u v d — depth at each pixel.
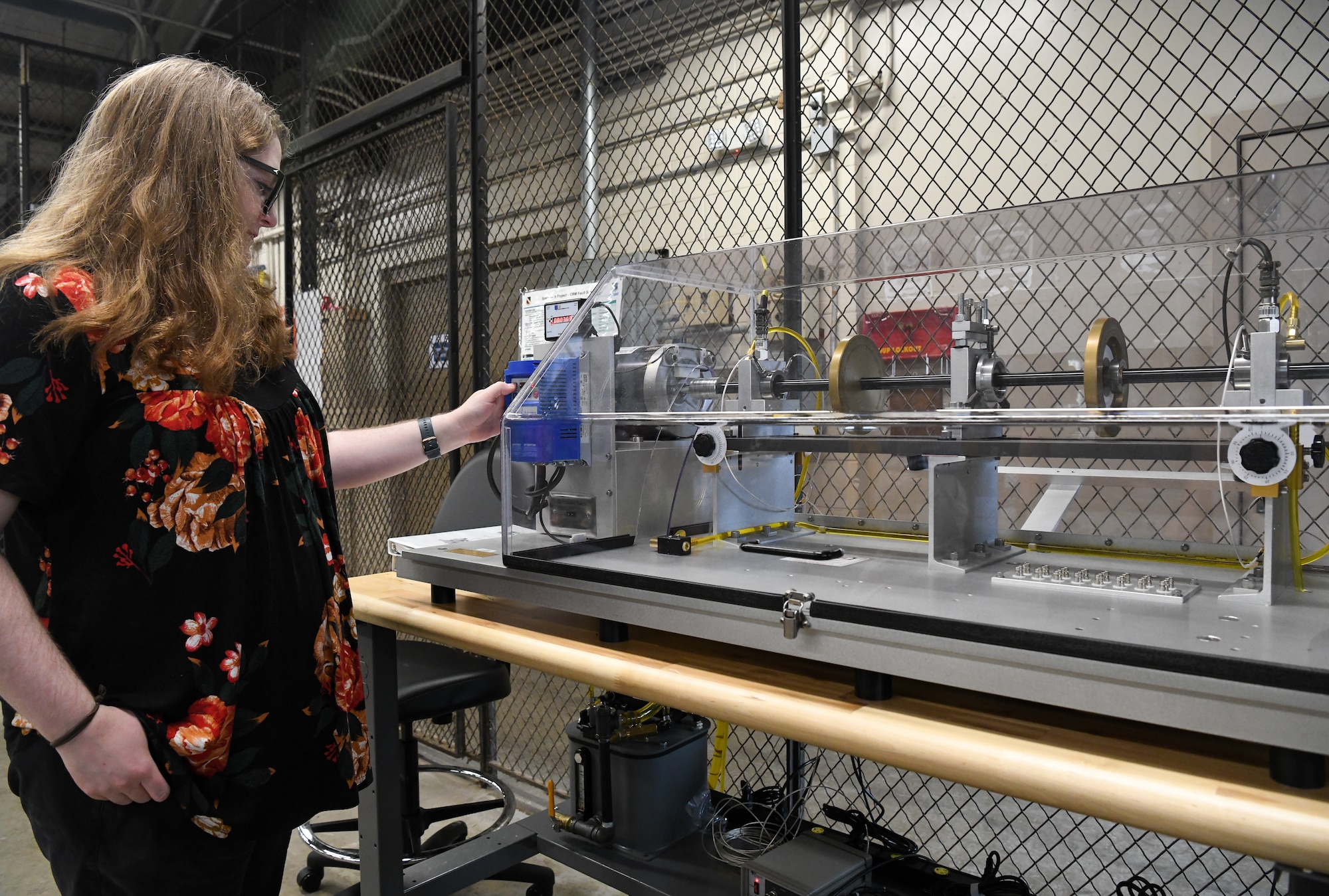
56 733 0.85
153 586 0.93
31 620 0.84
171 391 0.95
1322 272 1.08
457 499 2.22
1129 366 1.23
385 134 3.24
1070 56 2.52
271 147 1.14
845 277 1.50
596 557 1.35
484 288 2.79
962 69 2.33
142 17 4.69
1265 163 2.21
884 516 1.73
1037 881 2.01
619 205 3.30
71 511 0.92
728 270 1.58
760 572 1.22
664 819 1.83
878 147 2.80
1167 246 1.21
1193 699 0.79
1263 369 1.00
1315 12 2.15
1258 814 0.72
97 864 0.97
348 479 1.52
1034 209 1.29
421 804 2.67
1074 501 1.41
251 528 1.03
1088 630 0.87
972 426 1.25
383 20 3.91
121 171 0.99
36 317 0.86
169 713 0.94
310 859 2.14
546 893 2.07
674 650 1.27
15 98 5.05
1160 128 2.18
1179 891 1.93
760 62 2.87
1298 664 0.73
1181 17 2.05
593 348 1.48
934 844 2.18
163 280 0.96
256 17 4.64
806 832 1.65
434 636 1.47
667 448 1.50
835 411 1.34
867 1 2.86
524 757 2.95
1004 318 1.40
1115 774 0.80
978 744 0.88
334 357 3.98
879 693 1.02
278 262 5.16
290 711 1.05
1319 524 1.16
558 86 3.45
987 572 1.22
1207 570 1.19
